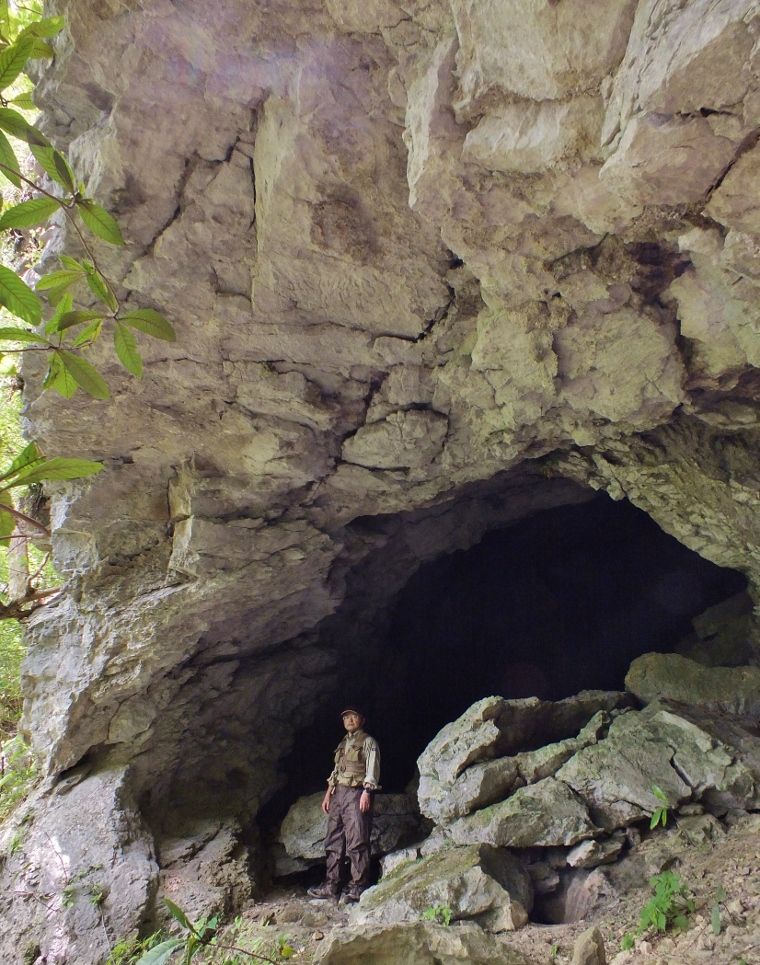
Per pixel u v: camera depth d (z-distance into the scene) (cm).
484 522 738
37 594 195
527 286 337
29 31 183
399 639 889
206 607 588
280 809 716
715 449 484
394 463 520
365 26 257
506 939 412
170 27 278
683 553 886
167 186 340
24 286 157
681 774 490
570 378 405
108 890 524
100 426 486
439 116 245
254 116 313
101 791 586
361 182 320
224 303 395
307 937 488
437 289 381
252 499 550
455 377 433
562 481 702
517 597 973
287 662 712
